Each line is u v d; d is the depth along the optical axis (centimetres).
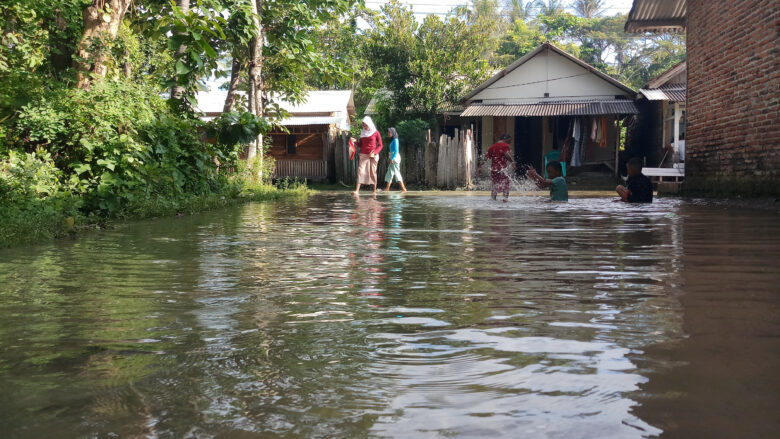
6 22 876
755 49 916
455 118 2681
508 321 205
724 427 113
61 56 945
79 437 115
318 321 211
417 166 2241
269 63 1673
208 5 1198
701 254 377
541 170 2523
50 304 246
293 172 2681
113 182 760
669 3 1475
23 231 500
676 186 1280
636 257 368
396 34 2955
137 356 170
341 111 2720
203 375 152
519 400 130
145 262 373
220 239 511
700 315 209
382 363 159
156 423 121
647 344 172
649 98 2066
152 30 955
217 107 2677
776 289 257
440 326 200
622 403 126
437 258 378
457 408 126
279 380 147
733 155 997
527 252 400
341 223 664
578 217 700
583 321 203
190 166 1048
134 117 891
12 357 171
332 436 114
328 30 2861
